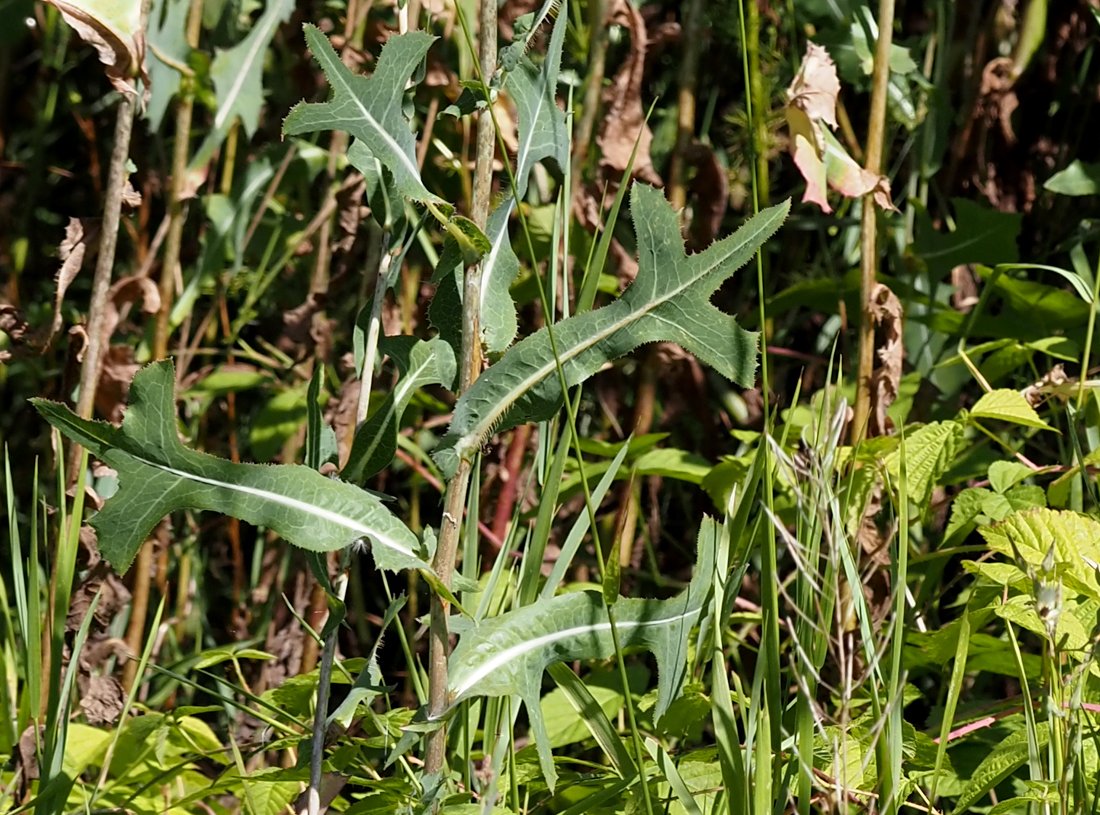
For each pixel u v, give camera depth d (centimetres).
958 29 192
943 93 185
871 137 167
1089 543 140
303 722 150
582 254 181
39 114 225
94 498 162
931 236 182
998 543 142
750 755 132
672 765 134
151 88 178
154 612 185
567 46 192
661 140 199
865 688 153
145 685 182
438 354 136
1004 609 141
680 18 202
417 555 133
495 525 180
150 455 131
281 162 190
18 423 224
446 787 138
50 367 216
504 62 135
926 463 157
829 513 139
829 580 135
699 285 134
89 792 158
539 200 193
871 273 167
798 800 135
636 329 134
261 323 218
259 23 182
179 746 158
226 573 209
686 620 138
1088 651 139
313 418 138
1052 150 199
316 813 136
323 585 135
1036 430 181
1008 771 138
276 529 131
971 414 157
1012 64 186
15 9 214
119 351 171
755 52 179
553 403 134
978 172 191
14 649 163
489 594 143
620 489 183
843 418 135
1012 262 180
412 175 132
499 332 136
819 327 202
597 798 136
